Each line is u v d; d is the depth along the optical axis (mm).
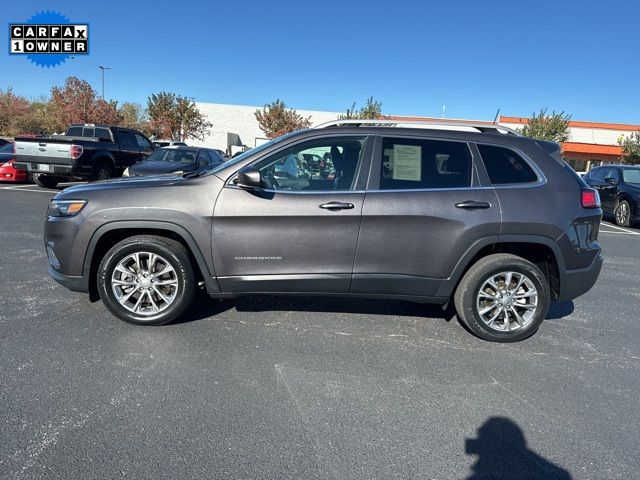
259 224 3617
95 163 12422
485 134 3822
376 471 2285
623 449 2543
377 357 3518
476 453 2459
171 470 2225
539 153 3836
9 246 6406
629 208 11922
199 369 3201
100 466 2227
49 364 3168
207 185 3662
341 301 4664
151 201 3611
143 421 2592
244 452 2379
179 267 3746
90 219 3611
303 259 3674
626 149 32188
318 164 3721
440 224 3627
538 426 2727
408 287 3750
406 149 3732
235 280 3715
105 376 3049
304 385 3061
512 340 3863
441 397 2994
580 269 3826
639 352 3865
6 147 15281
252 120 38781
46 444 2359
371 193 3641
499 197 3674
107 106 32438
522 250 4000
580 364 3578
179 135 35219
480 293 3785
